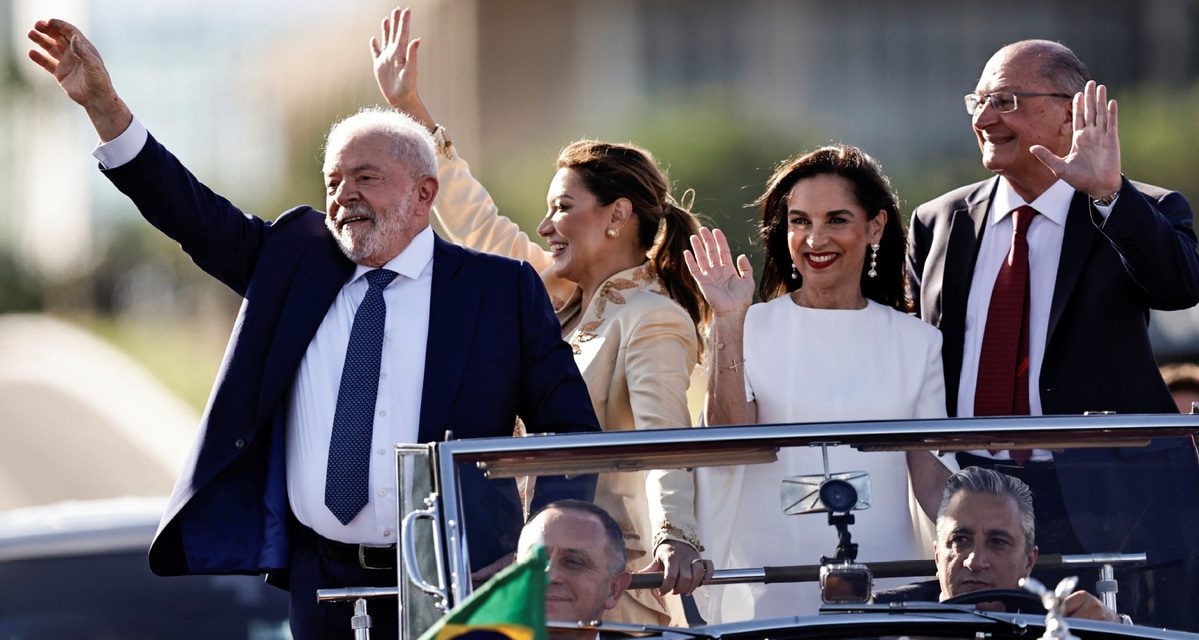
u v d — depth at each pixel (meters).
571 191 18.84
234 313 119.88
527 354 16.11
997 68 18.00
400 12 20.42
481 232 20.75
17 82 140.50
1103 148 16.61
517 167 105.50
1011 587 13.59
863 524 13.50
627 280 18.61
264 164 122.62
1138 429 13.80
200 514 15.80
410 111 20.38
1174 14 102.56
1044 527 13.67
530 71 110.56
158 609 24.58
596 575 13.04
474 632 10.59
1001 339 17.92
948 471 13.72
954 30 105.50
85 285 127.69
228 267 16.41
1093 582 13.63
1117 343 17.64
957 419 13.74
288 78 124.31
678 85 108.06
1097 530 13.68
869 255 17.80
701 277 17.31
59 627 24.27
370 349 15.90
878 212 17.45
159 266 127.31
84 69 15.83
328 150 16.34
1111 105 16.77
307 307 16.06
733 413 17.05
